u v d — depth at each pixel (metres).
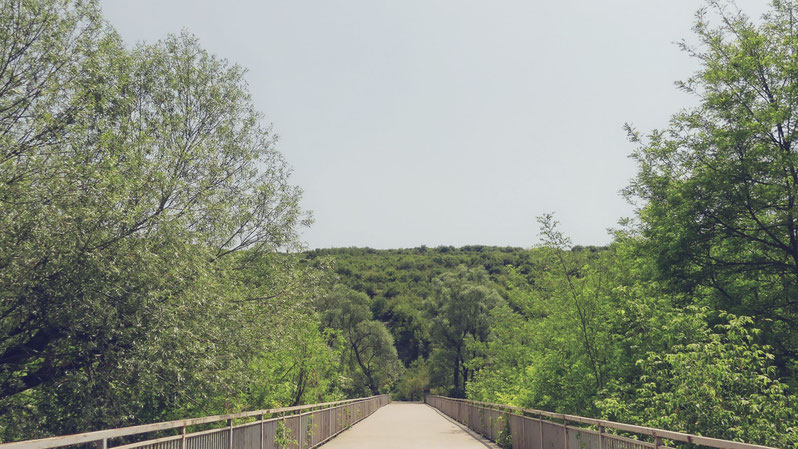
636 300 15.38
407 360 113.56
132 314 11.50
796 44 19.14
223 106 17.50
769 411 10.50
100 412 11.73
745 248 20.48
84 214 10.84
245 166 17.88
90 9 13.47
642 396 13.77
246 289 16.50
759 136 19.52
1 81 12.25
